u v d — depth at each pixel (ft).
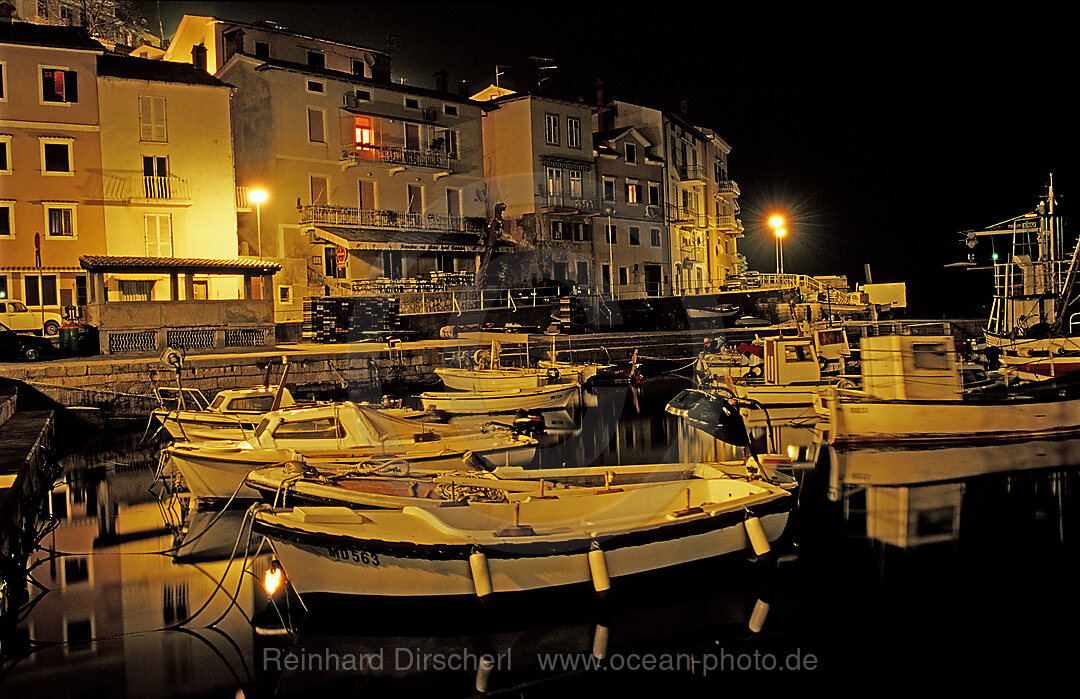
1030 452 65.05
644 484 40.55
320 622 33.83
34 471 53.83
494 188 173.88
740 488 39.83
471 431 57.82
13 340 88.99
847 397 68.39
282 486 37.70
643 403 102.58
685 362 134.31
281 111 141.38
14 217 114.11
